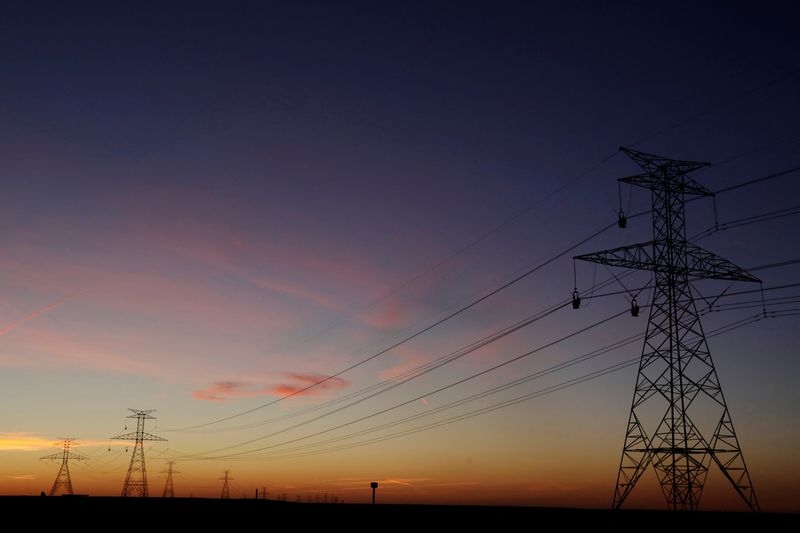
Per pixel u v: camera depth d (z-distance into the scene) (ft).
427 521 206.90
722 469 155.02
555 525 174.09
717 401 158.20
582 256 165.37
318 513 238.07
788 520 146.72
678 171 172.24
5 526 217.77
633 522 158.30
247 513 242.99
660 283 170.19
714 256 163.94
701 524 146.30
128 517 237.45
